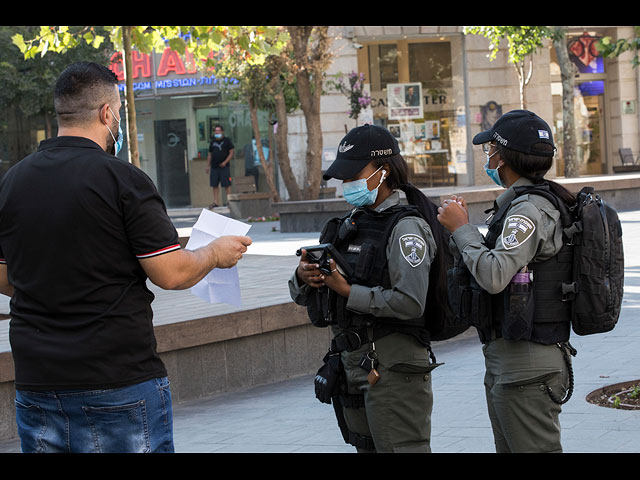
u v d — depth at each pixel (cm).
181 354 709
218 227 354
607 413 579
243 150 2867
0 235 323
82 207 309
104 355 311
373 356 363
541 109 3119
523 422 354
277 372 771
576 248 347
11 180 322
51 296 312
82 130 326
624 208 2050
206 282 358
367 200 370
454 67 3058
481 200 1786
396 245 357
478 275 343
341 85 2594
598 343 786
